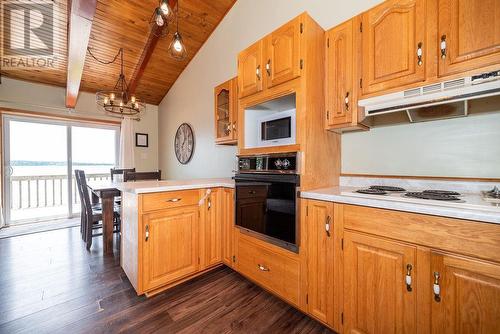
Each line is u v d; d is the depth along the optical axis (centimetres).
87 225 265
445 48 113
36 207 416
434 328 96
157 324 141
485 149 130
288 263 154
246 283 190
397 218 106
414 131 155
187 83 409
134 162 480
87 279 195
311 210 141
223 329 137
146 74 414
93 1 159
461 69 109
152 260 167
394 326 108
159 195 170
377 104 138
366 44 142
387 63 133
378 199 113
